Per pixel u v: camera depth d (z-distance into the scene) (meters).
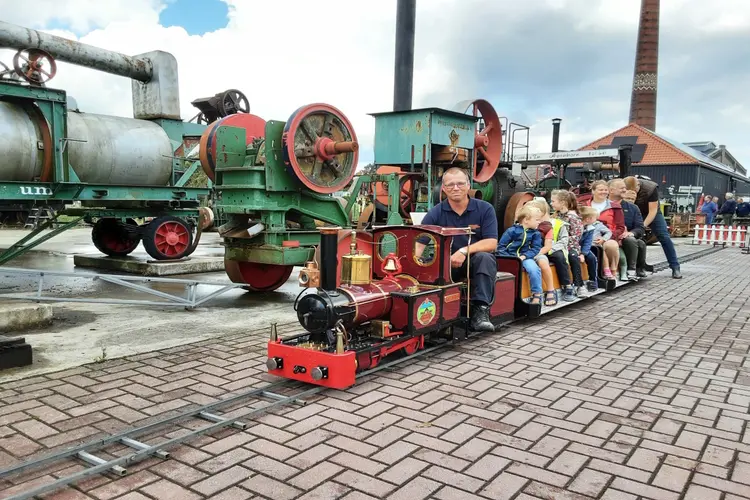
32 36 9.15
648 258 13.73
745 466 2.92
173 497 2.56
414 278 4.94
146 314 6.50
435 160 10.33
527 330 5.87
